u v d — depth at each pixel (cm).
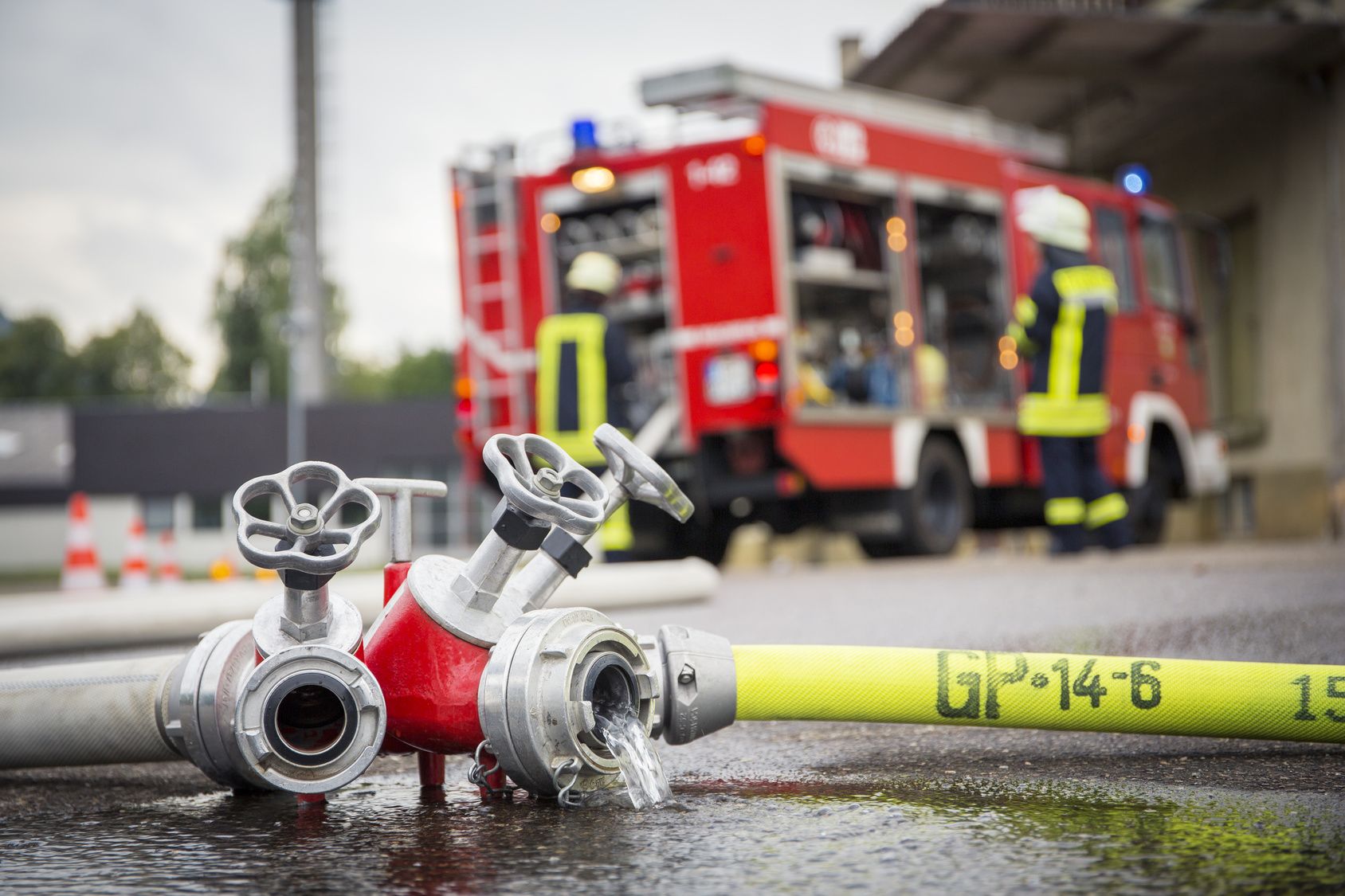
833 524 912
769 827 180
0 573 3328
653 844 171
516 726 189
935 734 260
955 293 995
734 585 753
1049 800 193
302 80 2711
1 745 237
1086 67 1291
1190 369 1106
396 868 164
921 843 168
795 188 857
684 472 857
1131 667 216
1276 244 1380
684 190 842
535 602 205
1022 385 995
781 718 221
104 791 233
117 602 513
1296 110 1339
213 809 209
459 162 906
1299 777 207
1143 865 154
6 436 4653
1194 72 1305
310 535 184
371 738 190
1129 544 848
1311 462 1341
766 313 822
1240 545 1198
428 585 200
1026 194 1000
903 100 930
